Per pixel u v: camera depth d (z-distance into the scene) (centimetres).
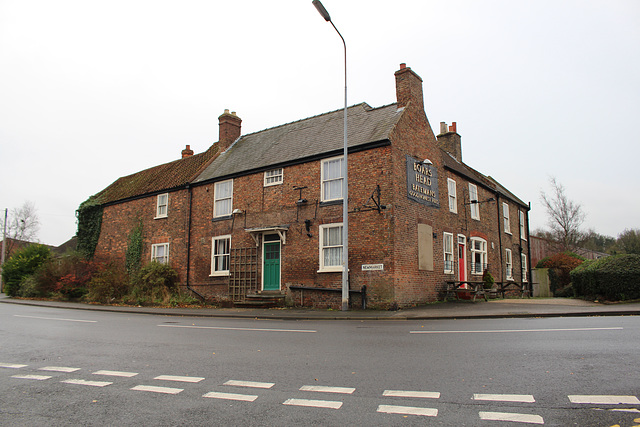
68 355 772
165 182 2608
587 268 1617
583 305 1399
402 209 1691
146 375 614
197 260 2289
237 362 678
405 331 969
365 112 1995
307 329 1067
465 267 2123
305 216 1870
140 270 2342
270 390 523
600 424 386
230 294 2095
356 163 1750
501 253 2545
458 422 402
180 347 826
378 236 1647
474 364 607
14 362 720
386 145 1681
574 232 3666
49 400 508
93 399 508
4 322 1315
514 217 2847
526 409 428
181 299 2180
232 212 2147
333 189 1812
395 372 584
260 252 2011
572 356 627
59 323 1288
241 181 2155
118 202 2861
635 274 1451
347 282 1577
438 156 2027
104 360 723
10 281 3044
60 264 2739
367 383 538
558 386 493
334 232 1784
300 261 1855
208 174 2355
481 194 2414
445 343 777
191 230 2355
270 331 1037
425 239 1811
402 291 1627
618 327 880
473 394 478
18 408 481
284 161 1962
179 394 518
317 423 411
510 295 2517
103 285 2331
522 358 629
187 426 414
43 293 2748
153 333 1035
